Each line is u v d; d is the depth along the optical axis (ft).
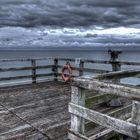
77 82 9.58
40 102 19.21
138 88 7.29
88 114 9.20
